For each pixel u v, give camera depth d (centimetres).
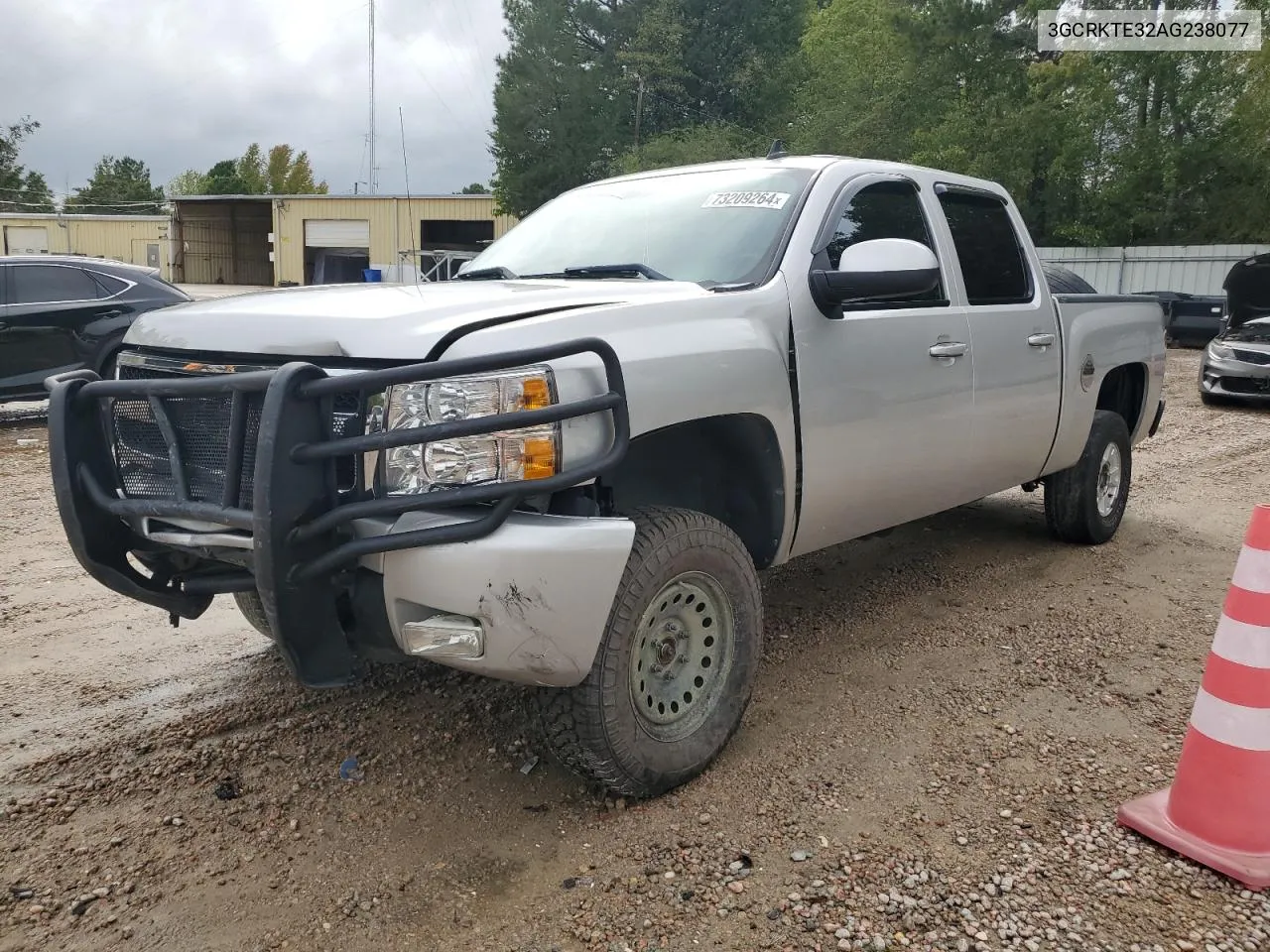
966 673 402
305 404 243
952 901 255
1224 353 1244
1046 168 3077
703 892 259
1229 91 2970
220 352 279
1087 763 328
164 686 391
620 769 287
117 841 284
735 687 322
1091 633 449
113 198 9212
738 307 324
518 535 250
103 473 288
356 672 271
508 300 284
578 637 262
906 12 3178
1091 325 540
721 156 3759
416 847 282
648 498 344
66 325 994
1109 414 586
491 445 248
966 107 3123
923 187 436
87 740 344
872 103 3472
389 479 251
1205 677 283
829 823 291
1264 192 2920
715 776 317
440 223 4512
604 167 4259
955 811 298
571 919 249
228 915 252
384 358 254
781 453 334
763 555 352
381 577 260
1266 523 273
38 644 437
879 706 371
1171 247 2653
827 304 349
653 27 4128
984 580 525
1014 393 469
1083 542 591
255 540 239
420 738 347
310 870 272
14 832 288
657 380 283
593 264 386
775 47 4369
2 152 5638
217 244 5588
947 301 430
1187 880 266
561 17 4256
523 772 323
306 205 4669
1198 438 1023
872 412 375
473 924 248
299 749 340
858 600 493
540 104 4231
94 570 288
